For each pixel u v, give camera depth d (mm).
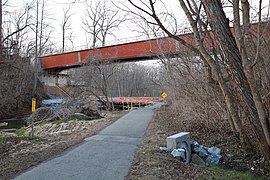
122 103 35094
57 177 4957
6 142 9148
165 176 4879
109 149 7285
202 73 10008
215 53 6266
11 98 27438
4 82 26578
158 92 55375
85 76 28172
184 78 11492
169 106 20484
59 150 7414
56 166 5715
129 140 8703
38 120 18812
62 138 10008
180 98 12922
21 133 15109
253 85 4941
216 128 10023
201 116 10523
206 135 9500
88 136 9891
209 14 5289
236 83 5375
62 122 16312
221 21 5199
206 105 10156
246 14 4812
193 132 10195
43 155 6875
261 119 5258
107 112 24484
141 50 24656
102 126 13047
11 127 19844
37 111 19484
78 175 5023
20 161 6371
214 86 8258
